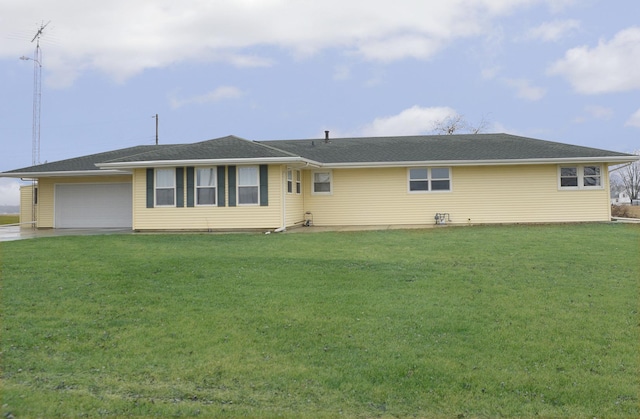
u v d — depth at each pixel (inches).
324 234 617.3
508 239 528.4
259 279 338.3
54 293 298.0
